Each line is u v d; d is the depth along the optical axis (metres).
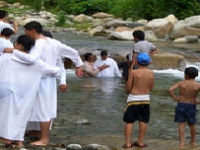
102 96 10.36
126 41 20.81
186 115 6.86
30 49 6.31
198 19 22.58
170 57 14.84
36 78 6.23
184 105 6.85
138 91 6.63
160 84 12.19
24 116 6.19
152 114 8.92
